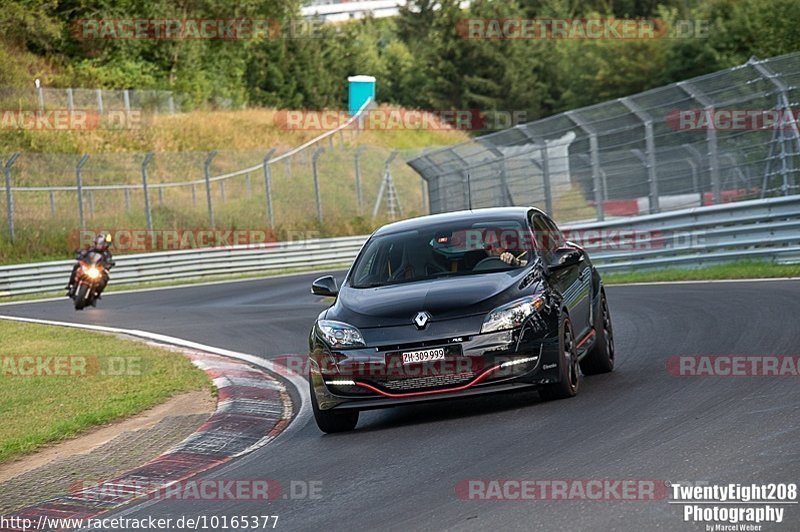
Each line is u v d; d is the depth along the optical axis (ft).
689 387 97.71
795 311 139.85
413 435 92.89
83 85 615.16
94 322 246.06
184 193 497.46
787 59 227.40
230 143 588.91
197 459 97.09
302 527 67.00
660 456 71.87
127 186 412.77
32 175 472.03
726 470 66.03
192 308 272.72
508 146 305.94
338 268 426.92
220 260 409.69
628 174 295.07
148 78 652.48
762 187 245.24
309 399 126.52
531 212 114.42
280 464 89.92
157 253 394.93
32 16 605.31
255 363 161.07
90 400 135.13
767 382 95.30
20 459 104.78
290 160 554.46
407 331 95.40
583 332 109.91
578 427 85.46
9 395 146.41
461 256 105.91
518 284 98.99
